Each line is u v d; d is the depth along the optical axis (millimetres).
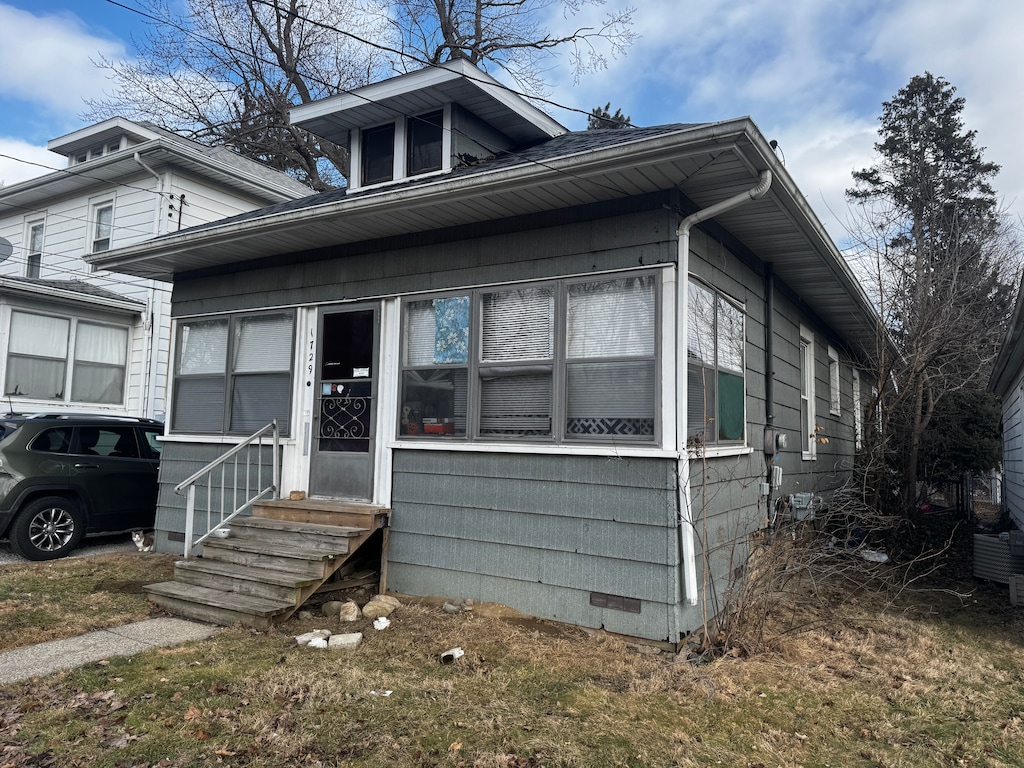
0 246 15586
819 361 10688
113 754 3242
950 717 4055
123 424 8992
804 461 9523
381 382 6746
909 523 9336
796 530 7242
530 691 4184
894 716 4023
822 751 3559
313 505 6613
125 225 14172
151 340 13711
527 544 5703
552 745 3477
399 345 6656
